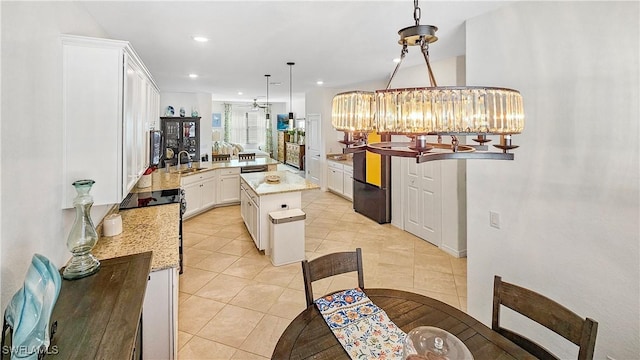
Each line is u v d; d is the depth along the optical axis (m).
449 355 1.13
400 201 5.11
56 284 1.06
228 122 12.70
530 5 2.06
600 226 1.79
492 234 2.40
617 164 1.70
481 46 2.39
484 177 2.44
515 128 1.25
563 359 2.00
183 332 2.52
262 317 2.73
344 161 7.15
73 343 1.09
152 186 4.08
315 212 6.12
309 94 8.25
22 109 1.37
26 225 1.40
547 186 2.03
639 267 1.64
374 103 1.41
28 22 1.42
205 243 4.43
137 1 2.16
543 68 2.01
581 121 1.84
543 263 2.07
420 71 4.36
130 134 2.26
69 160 1.90
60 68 1.82
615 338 1.74
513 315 2.29
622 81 1.67
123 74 1.98
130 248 2.14
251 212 4.46
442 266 3.76
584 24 1.80
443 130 1.18
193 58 3.89
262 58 3.90
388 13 2.38
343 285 3.30
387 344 1.40
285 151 12.70
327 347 1.38
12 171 1.28
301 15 2.43
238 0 2.16
